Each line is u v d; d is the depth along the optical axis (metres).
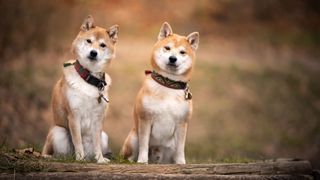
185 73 7.20
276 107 17.20
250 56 22.62
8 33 16.39
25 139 11.37
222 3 27.52
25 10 16.78
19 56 16.75
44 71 16.09
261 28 27.08
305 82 19.91
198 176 6.25
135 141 7.37
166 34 7.38
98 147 7.01
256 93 18.00
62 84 7.07
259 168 6.66
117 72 17.47
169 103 7.06
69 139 7.18
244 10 28.00
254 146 13.92
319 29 28.69
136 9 24.88
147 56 19.59
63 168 6.12
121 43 21.39
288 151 14.20
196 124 15.10
